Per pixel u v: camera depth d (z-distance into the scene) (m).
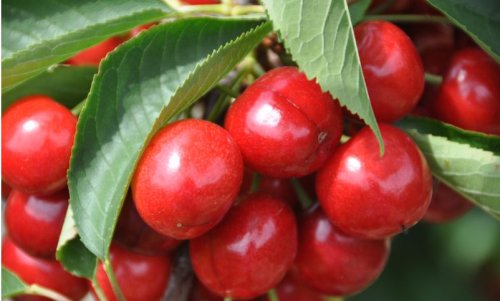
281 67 0.35
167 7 0.35
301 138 0.34
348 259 0.36
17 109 0.36
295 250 0.36
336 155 0.35
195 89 0.34
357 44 0.35
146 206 0.34
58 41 0.34
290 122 0.34
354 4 0.36
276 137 0.34
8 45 0.36
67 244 0.35
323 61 0.33
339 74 0.33
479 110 0.36
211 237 0.35
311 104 0.34
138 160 0.34
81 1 0.36
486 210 0.35
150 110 0.34
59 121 0.35
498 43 0.36
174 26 0.34
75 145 0.34
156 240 0.36
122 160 0.34
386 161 0.34
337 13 0.33
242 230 0.35
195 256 0.36
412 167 0.34
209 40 0.35
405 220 0.34
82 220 0.34
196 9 0.36
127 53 0.34
